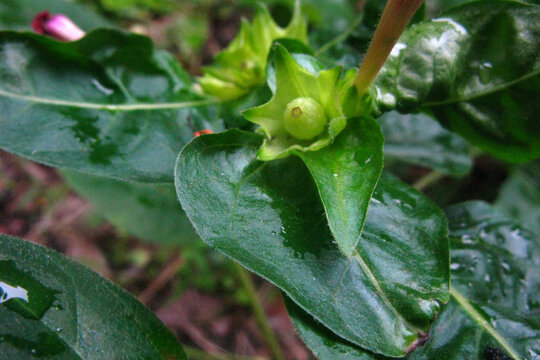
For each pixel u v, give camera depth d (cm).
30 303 8
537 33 9
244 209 9
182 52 23
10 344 8
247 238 8
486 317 10
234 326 21
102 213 16
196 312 21
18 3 14
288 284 8
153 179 10
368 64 9
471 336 9
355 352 8
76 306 8
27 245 9
